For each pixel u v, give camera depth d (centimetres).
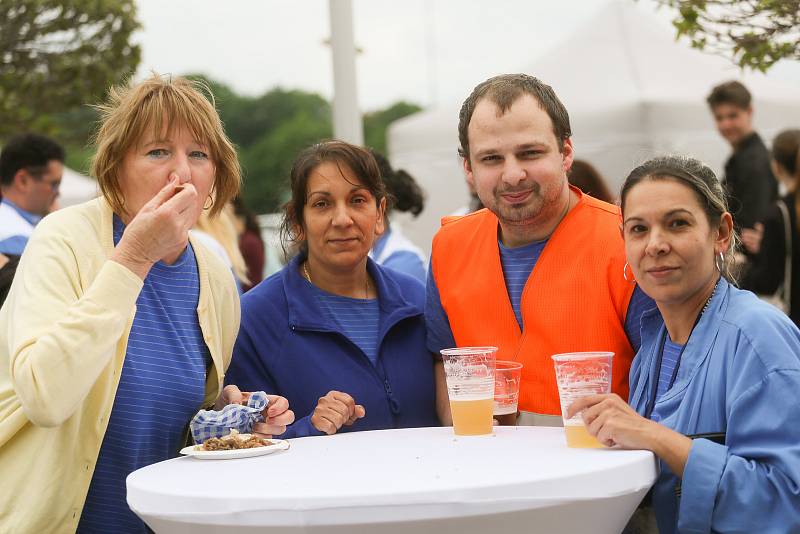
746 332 219
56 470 234
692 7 293
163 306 257
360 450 228
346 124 593
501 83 264
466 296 281
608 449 214
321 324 293
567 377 220
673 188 227
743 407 213
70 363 218
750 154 568
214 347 266
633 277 258
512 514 180
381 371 295
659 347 241
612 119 744
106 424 240
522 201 261
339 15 590
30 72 723
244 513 181
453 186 837
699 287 229
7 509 234
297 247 319
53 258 240
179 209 230
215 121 259
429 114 879
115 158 251
